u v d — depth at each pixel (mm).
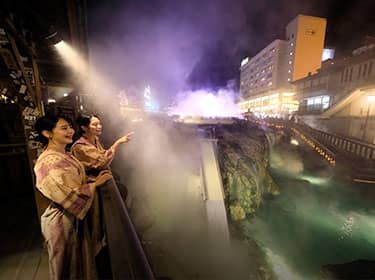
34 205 3682
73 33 5871
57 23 5332
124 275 1121
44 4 4742
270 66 44938
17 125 3875
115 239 1387
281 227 10789
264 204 12578
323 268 8000
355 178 13602
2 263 2402
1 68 2660
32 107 2613
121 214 1683
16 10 3133
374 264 7789
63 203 1580
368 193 12914
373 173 13250
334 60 25359
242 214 9781
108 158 2941
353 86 20297
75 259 1837
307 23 37375
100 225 2094
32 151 2543
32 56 2896
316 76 26672
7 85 2674
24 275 2258
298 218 11812
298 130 21750
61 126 1828
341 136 17062
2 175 3801
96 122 3070
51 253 1754
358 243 10109
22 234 2904
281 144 22312
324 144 18188
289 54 40500
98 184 1971
